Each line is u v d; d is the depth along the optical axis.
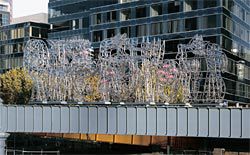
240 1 105.81
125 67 75.31
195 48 75.06
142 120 51.28
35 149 68.62
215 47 83.56
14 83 96.69
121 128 52.00
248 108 47.12
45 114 54.47
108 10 112.12
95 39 113.94
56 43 79.69
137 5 106.75
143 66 71.38
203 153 63.53
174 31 100.19
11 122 54.56
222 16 94.25
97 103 66.19
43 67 77.94
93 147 70.94
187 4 98.69
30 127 54.53
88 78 76.75
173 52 99.81
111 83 71.56
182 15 99.19
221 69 75.19
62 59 77.44
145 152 66.38
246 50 109.44
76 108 53.81
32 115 54.56
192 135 49.28
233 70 99.81
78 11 126.25
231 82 98.25
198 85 79.69
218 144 71.50
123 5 109.44
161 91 71.31
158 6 103.38
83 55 77.00
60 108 54.25
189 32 97.81
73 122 53.78
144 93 69.44
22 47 133.75
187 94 73.56
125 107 51.91
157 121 50.66
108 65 72.12
